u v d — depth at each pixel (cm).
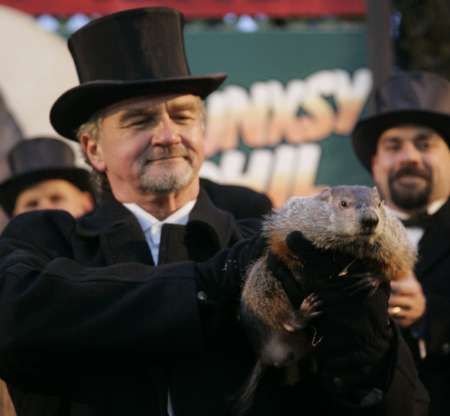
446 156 1595
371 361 936
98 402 1013
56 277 999
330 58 2380
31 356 992
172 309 977
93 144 1155
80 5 2367
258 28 2369
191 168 1096
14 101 2355
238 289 996
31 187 1828
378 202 973
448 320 1345
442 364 1335
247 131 2342
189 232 1087
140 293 986
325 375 946
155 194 1090
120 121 1094
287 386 1024
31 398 1080
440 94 1638
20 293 999
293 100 2362
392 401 951
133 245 1081
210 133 2330
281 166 2350
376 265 964
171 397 1005
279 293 973
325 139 2362
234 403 998
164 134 1077
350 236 945
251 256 996
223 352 1025
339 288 935
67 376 1024
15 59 2355
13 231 1131
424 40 2614
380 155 1612
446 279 1416
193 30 2345
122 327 977
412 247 1007
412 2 2620
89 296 991
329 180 2356
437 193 1580
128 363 997
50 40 2372
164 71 1101
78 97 1102
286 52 2369
